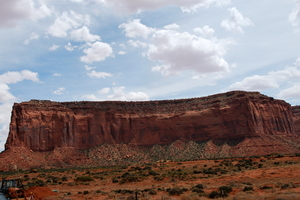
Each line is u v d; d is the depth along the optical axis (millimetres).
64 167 131750
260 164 79062
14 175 92062
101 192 45438
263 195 32000
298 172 54000
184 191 40500
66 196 41250
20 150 135500
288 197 28672
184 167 89938
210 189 41562
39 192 42250
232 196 33656
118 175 78688
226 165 88375
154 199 34312
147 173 77375
